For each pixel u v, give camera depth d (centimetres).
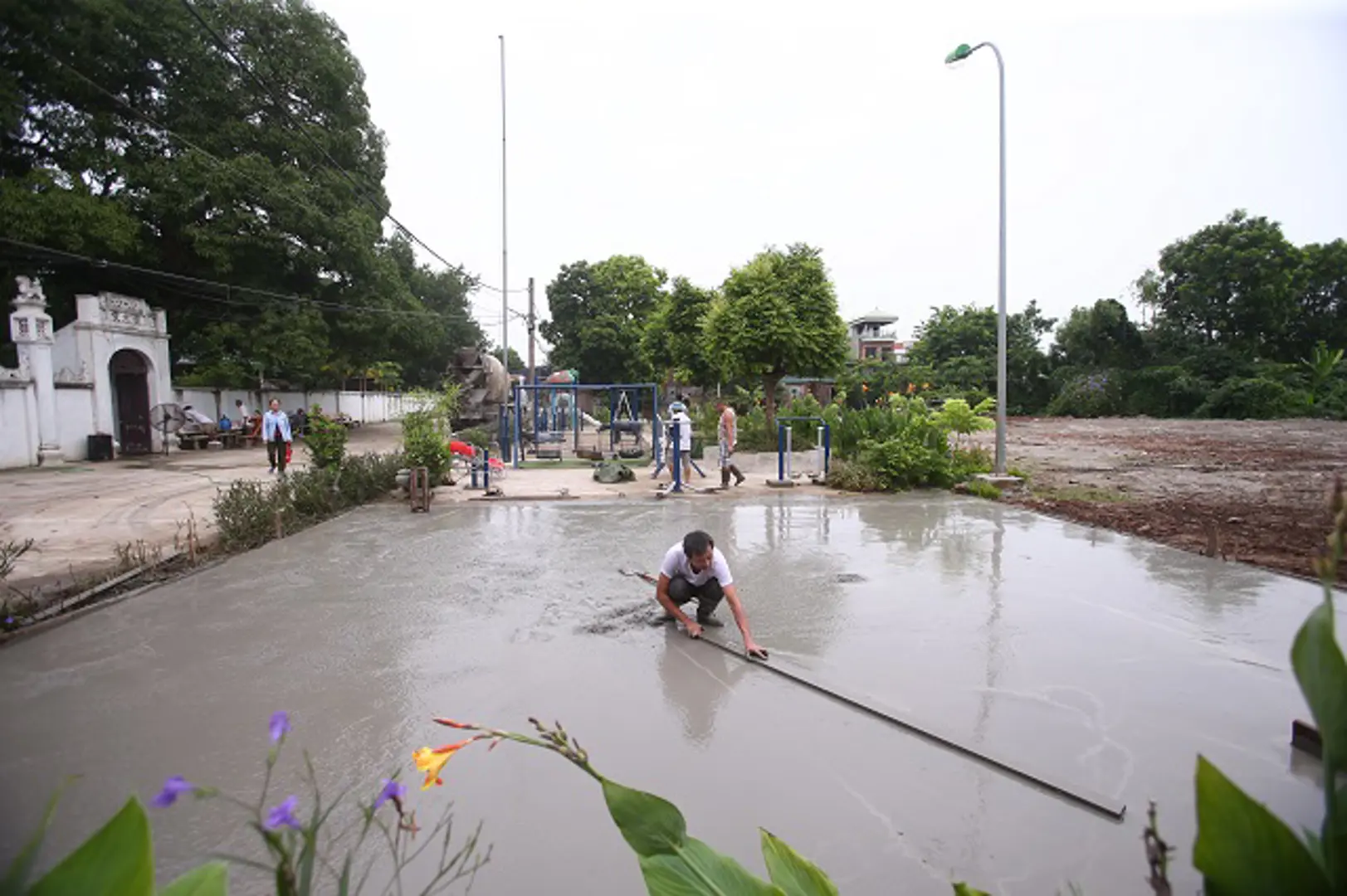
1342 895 72
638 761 297
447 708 349
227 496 764
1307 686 75
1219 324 3341
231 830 254
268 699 360
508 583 577
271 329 2086
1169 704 348
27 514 900
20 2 1538
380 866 231
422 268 4084
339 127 2281
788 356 1622
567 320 3975
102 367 1622
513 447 1595
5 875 62
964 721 330
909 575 593
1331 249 3206
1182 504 929
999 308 1100
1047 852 238
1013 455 1611
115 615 496
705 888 100
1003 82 1055
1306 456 1534
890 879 224
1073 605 507
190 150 1875
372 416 3516
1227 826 76
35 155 1792
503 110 2258
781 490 1112
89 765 299
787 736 319
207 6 1923
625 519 880
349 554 684
